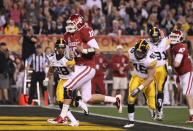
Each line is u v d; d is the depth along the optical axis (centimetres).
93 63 2394
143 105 4328
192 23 5431
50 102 4091
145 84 2298
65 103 2353
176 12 5528
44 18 4756
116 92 4581
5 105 3806
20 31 4897
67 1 5216
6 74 4147
